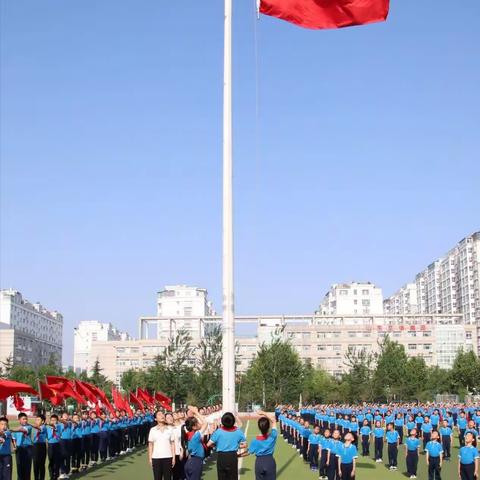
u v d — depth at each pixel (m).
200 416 13.49
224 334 18.50
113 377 129.75
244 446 12.99
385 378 77.19
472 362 87.50
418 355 114.44
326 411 37.66
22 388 18.97
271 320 127.25
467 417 36.38
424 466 26.48
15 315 158.62
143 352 129.88
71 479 20.83
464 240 152.38
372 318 129.00
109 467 24.16
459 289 154.88
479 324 142.88
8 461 17.20
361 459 29.78
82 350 196.00
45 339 183.25
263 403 71.56
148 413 34.28
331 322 144.00
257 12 16.89
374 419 38.16
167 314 168.12
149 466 24.47
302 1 16.88
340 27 16.95
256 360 78.25
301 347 124.81
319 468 22.58
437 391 91.88
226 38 19.53
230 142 19.30
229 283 18.73
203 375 62.69
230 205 19.05
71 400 52.88
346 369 123.50
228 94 19.45
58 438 20.45
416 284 184.50
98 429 25.67
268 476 12.59
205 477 21.91
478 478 18.34
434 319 144.75
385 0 16.80
